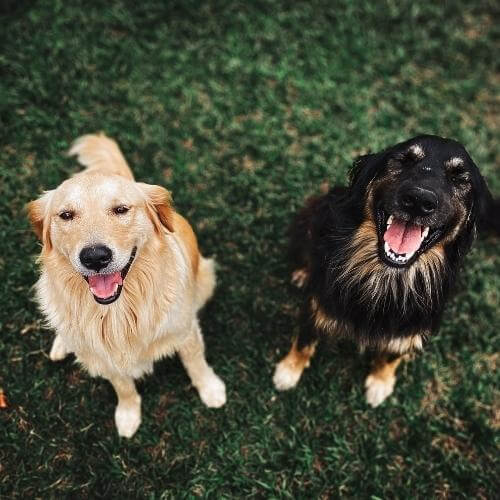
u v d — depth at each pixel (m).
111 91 1.66
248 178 1.59
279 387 1.34
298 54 1.81
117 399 1.30
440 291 1.13
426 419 1.33
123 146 1.58
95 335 1.04
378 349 1.21
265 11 1.85
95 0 1.77
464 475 1.25
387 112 1.73
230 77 1.73
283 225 1.54
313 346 1.31
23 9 1.72
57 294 1.01
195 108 1.68
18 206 1.48
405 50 1.86
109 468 1.22
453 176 1.03
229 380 1.34
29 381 1.29
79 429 1.26
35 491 1.19
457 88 1.81
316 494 1.23
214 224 1.52
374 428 1.31
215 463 1.25
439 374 1.38
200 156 1.61
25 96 1.61
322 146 1.65
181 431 1.28
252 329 1.41
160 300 1.04
